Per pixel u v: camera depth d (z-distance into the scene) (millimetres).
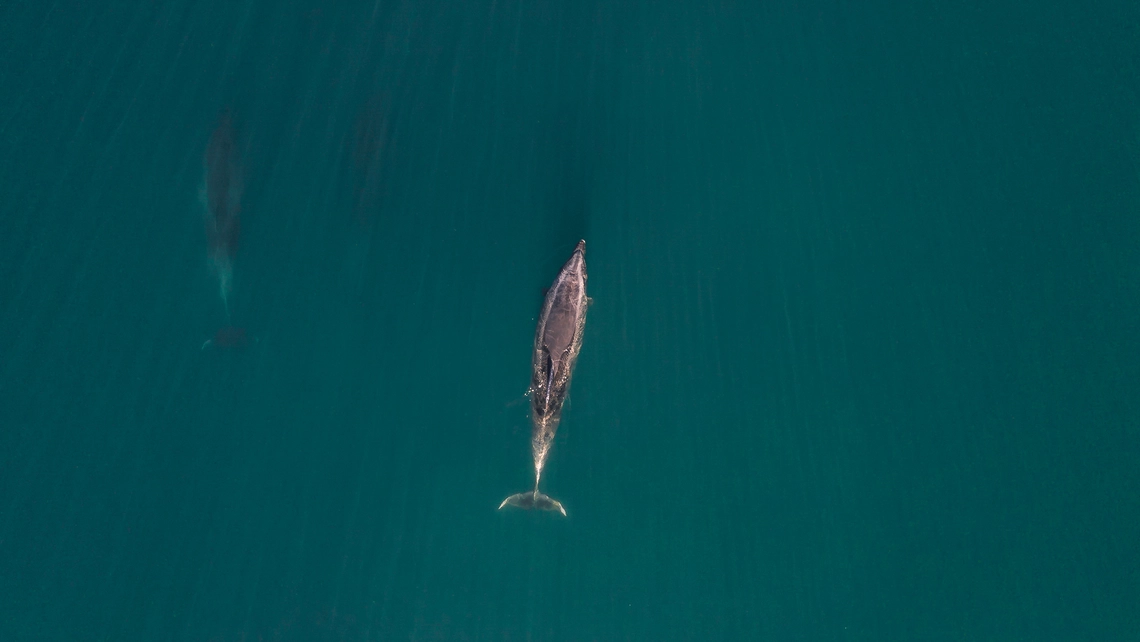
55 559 23562
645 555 24812
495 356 25625
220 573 24062
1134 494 25625
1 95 26516
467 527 24844
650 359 25922
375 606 24312
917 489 25469
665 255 26672
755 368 26031
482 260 26281
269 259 25812
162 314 25344
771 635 24375
